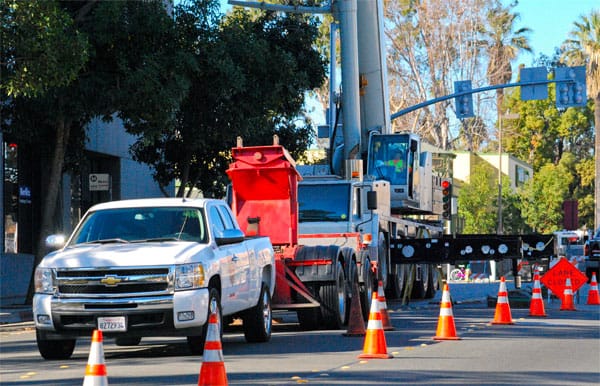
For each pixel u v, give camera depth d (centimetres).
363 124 3875
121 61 3344
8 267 3906
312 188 3183
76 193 4538
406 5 9494
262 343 2181
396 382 1529
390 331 2433
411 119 9581
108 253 1864
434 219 4475
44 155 4091
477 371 1669
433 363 1781
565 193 11150
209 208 2027
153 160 4412
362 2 3862
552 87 11294
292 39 4334
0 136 3841
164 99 3328
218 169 4553
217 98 3794
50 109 3306
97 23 3300
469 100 4788
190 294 1833
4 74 2970
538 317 2936
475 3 9650
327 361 1814
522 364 1769
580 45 9625
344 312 2603
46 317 1847
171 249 1872
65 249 1936
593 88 8931
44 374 1672
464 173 10000
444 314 2222
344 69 3697
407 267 3722
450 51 9612
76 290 1844
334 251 2541
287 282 2470
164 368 1723
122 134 4812
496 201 9394
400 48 9456
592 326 2603
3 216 3903
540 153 11662
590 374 1633
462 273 6731
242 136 4075
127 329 1825
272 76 3962
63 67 2970
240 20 3997
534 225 9706
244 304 2080
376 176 3797
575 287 3322
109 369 1714
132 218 1998
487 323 2697
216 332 1285
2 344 2316
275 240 2569
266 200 2578
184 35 3641
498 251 3562
